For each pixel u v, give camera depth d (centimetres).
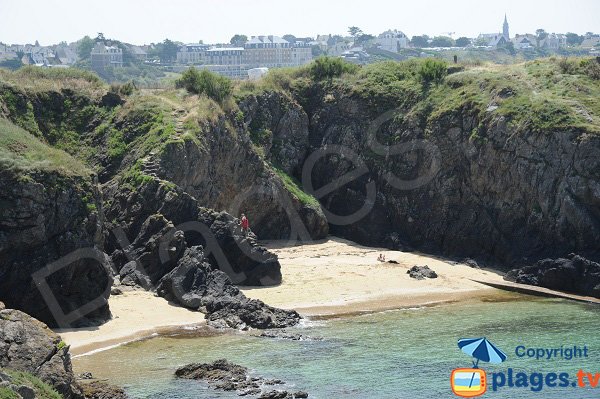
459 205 7038
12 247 4819
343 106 7906
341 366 4284
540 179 6581
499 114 6912
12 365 3497
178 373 4128
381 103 7769
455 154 7125
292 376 4138
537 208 6581
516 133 6744
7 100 6675
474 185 6962
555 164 6550
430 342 4703
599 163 6388
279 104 7844
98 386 3884
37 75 7306
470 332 4916
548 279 5988
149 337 4772
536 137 6650
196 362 4325
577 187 6412
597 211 6388
